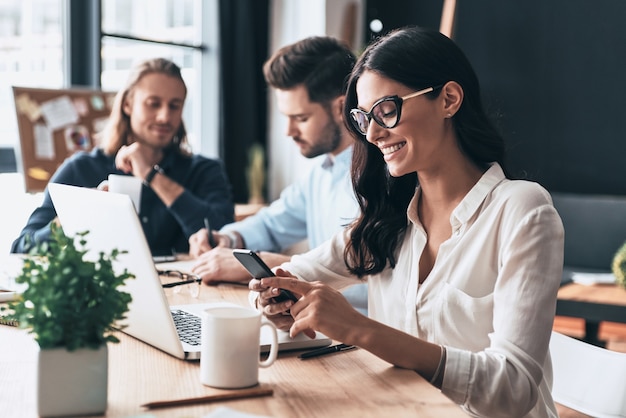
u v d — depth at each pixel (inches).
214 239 100.8
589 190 196.7
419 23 214.7
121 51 179.6
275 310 59.7
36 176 145.6
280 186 210.1
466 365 51.7
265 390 46.7
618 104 192.7
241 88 198.5
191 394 45.9
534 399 52.2
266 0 204.7
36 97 147.3
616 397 62.4
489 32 204.5
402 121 58.6
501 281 55.3
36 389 41.4
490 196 60.0
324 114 96.5
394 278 65.1
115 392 46.3
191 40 198.7
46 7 165.8
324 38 98.1
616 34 191.8
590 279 140.7
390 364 53.7
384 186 65.1
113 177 97.7
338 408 44.3
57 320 41.3
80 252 41.8
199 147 202.7
